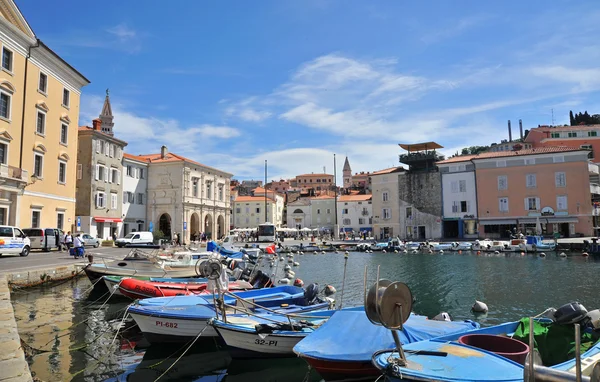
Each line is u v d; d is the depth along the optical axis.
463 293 20.75
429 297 19.94
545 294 19.80
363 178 151.12
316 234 101.38
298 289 14.77
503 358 7.09
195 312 11.81
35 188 36.91
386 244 53.09
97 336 13.03
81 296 19.55
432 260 39.00
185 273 21.53
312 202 112.88
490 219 61.97
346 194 118.31
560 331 8.84
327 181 158.75
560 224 57.78
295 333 10.35
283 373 10.03
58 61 39.88
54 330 13.72
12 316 10.91
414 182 69.12
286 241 75.50
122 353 11.45
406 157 70.56
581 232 56.03
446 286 23.02
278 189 150.12
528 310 16.62
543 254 40.44
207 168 73.75
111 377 9.68
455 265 33.88
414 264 35.50
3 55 33.31
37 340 12.59
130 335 13.21
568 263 33.59
